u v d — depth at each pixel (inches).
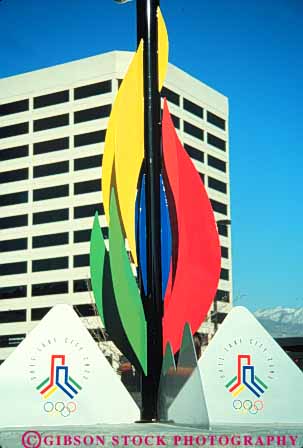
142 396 499.2
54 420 465.7
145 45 539.5
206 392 480.7
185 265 530.3
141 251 526.0
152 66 536.4
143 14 544.1
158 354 503.8
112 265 509.0
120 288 507.5
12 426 459.5
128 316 506.3
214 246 541.0
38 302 3796.8
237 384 484.7
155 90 535.2
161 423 470.6
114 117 540.7
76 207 3796.8
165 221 538.3
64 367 472.7
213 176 4084.6
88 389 472.4
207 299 533.0
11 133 4045.3
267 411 483.8
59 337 475.8
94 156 3799.2
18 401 464.4
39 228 3880.4
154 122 530.9
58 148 3905.0
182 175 540.7
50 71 3976.4
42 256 3838.6
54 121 3934.5
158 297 512.1
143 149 540.1
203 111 4067.4
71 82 3892.7
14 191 3981.3
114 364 2102.6
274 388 487.8
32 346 472.7
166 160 544.7
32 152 3966.5
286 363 492.1
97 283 527.2
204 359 485.7
